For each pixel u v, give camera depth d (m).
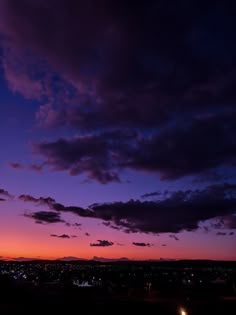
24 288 38.50
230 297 38.94
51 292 38.72
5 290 35.78
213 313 29.61
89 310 29.92
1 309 29.11
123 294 40.47
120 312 29.47
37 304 31.45
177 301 33.59
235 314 29.56
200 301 34.06
